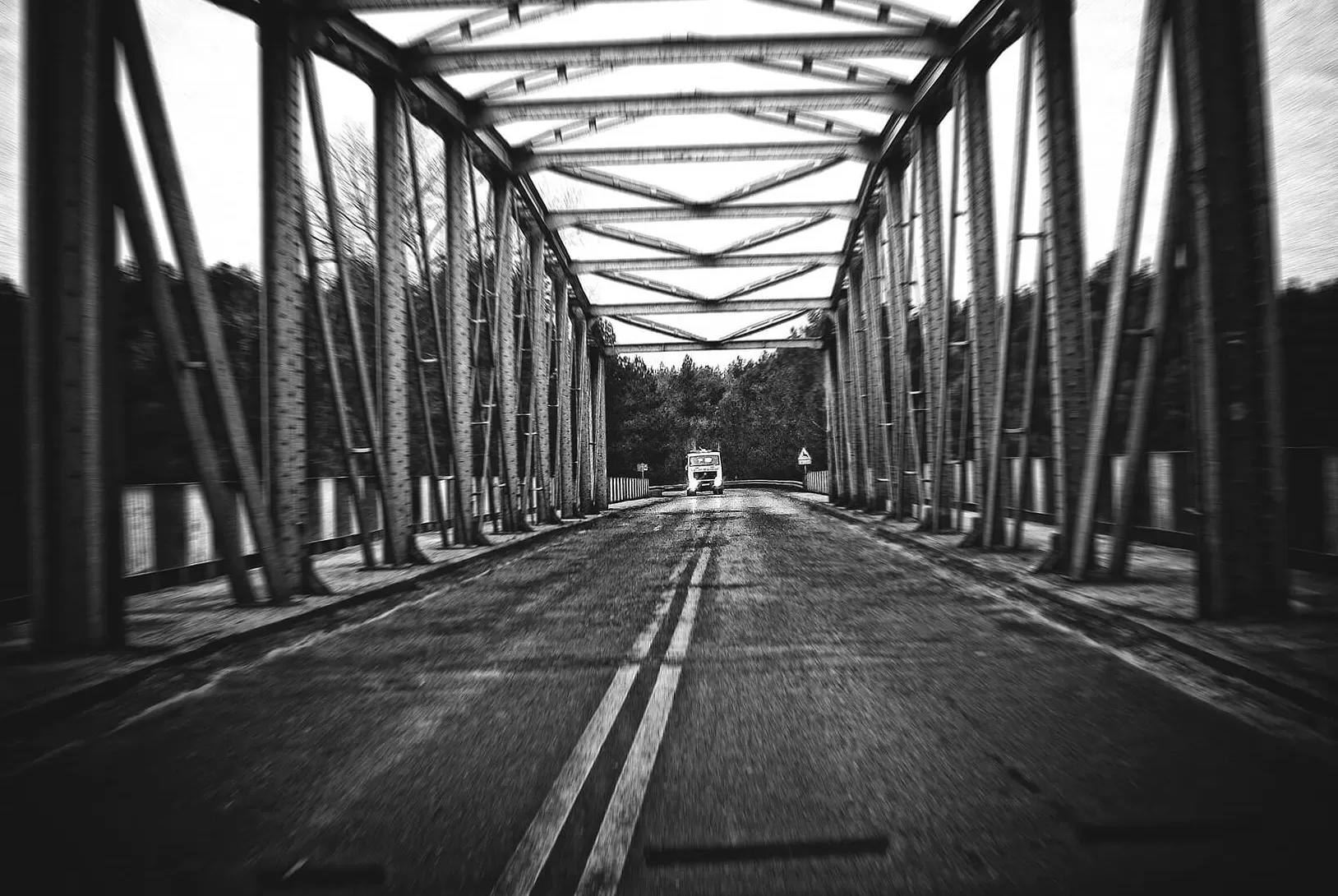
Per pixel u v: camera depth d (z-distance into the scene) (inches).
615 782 145.9
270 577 346.0
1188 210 258.2
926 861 112.7
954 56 492.4
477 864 116.3
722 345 1304.1
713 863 114.0
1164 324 297.3
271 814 136.3
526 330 940.6
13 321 415.5
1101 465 338.6
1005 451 485.1
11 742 179.3
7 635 286.8
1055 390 368.5
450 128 585.0
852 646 253.0
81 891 111.0
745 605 338.3
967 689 200.7
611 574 462.6
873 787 139.6
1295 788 135.2
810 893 105.3
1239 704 183.8
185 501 434.9
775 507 1291.8
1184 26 256.8
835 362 1275.8
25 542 327.0
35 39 245.8
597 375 1279.5
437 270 925.8
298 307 379.6
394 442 486.0
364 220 896.3
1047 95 361.7
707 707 190.7
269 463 368.2
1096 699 189.8
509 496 741.3
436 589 419.5
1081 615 292.2
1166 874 107.8
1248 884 104.7
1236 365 251.9
